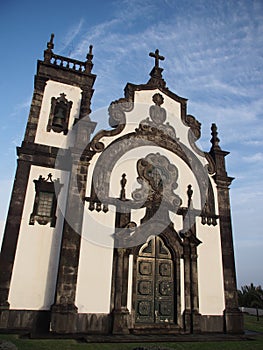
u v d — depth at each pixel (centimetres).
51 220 1695
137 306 1683
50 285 1563
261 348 1402
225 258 1998
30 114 1953
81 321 1519
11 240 1584
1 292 1473
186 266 1853
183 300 1784
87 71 2242
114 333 1519
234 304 1892
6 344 852
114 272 1667
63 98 2086
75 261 1598
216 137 2391
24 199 1698
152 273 1786
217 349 1343
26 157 1791
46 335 1370
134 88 2228
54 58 2209
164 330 1653
